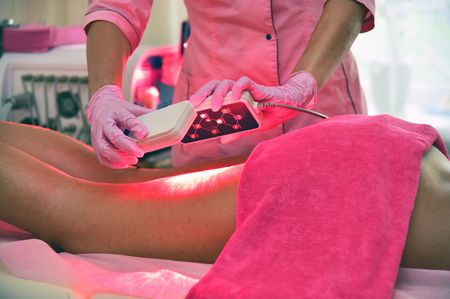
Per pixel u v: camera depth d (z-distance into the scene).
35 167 1.03
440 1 2.73
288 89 1.04
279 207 0.75
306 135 0.83
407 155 0.77
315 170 0.77
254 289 0.67
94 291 0.77
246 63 1.25
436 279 0.73
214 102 0.93
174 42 2.79
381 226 0.70
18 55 2.01
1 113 1.93
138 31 1.23
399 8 2.77
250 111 0.95
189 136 1.02
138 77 2.07
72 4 2.64
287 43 1.26
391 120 0.86
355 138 0.79
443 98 2.84
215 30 1.26
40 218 0.98
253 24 1.23
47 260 0.86
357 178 0.75
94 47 1.17
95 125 1.01
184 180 0.95
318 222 0.73
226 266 0.71
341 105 1.32
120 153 0.97
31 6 2.64
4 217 1.00
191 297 0.68
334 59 1.13
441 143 0.90
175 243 0.90
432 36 2.77
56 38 2.10
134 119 0.94
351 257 0.68
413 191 0.75
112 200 0.97
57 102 1.99
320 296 0.66
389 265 0.67
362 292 0.65
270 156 0.82
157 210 0.92
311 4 1.25
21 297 0.78
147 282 0.78
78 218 0.97
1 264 0.86
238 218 0.80
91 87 1.12
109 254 0.93
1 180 0.99
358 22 1.14
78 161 1.19
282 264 0.70
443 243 0.76
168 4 2.76
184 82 1.37
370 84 2.87
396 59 2.82
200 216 0.88
